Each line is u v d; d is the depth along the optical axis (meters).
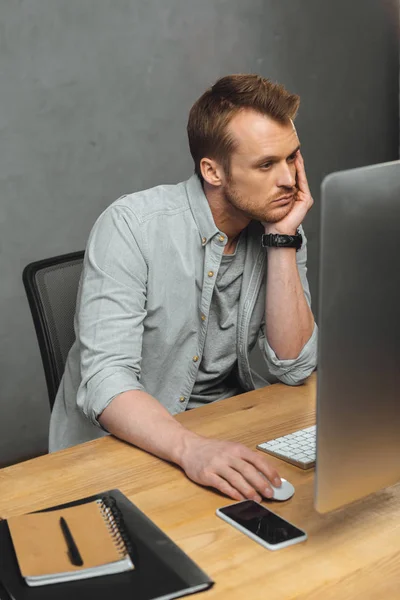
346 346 0.81
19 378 2.84
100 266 1.49
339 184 0.77
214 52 3.14
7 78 2.66
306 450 1.22
